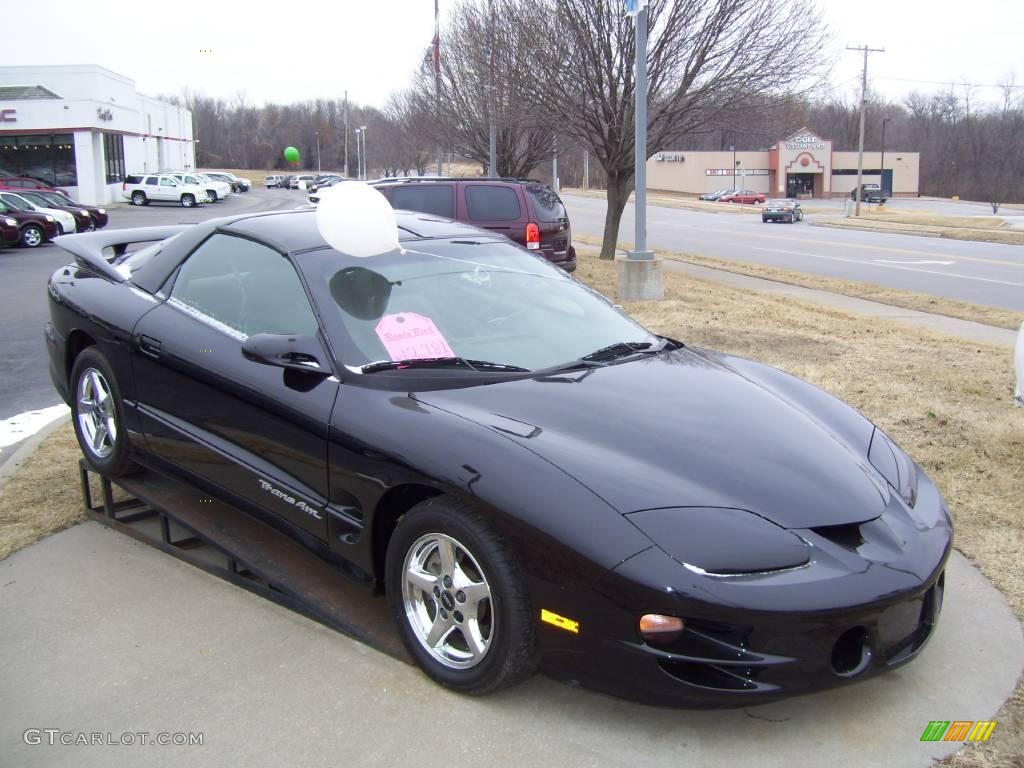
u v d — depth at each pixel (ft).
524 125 59.77
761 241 94.94
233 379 11.59
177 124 224.94
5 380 26.03
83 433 14.57
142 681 9.93
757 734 8.98
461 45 73.26
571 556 8.35
